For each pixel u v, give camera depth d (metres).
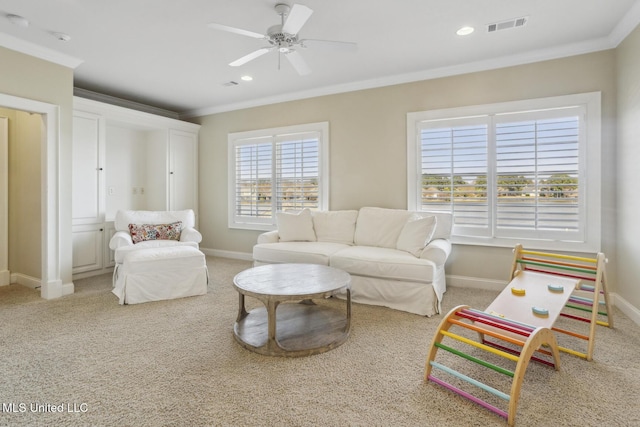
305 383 1.88
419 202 4.00
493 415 1.61
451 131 3.79
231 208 5.41
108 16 2.72
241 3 2.54
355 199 4.40
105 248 4.42
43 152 3.36
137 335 2.50
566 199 3.30
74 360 2.12
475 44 3.20
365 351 2.27
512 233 3.54
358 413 1.63
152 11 2.64
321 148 4.61
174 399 1.72
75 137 4.08
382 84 4.14
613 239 3.15
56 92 3.41
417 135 3.99
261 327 2.56
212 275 4.34
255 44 3.21
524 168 3.47
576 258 2.55
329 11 2.63
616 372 1.99
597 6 2.56
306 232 4.15
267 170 5.05
